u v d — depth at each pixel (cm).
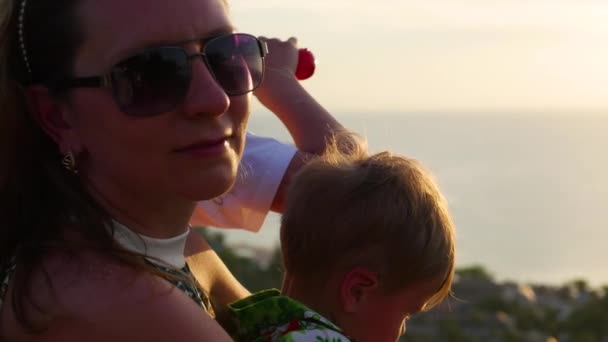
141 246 173
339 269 204
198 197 170
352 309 204
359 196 203
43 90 171
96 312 153
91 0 166
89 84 167
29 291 157
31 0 170
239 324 200
